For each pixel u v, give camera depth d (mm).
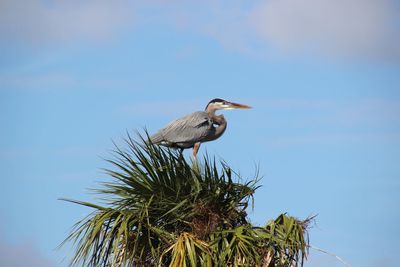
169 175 15180
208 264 14305
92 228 14555
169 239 14820
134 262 14938
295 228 15070
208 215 15172
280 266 14984
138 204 15211
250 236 14984
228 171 15336
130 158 15273
